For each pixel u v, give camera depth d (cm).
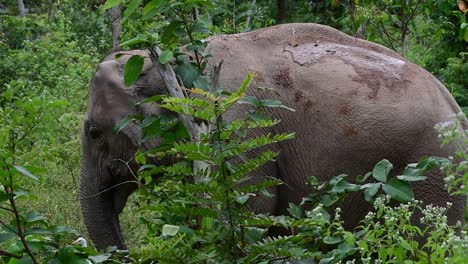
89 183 1153
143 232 1287
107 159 1128
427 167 779
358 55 1085
